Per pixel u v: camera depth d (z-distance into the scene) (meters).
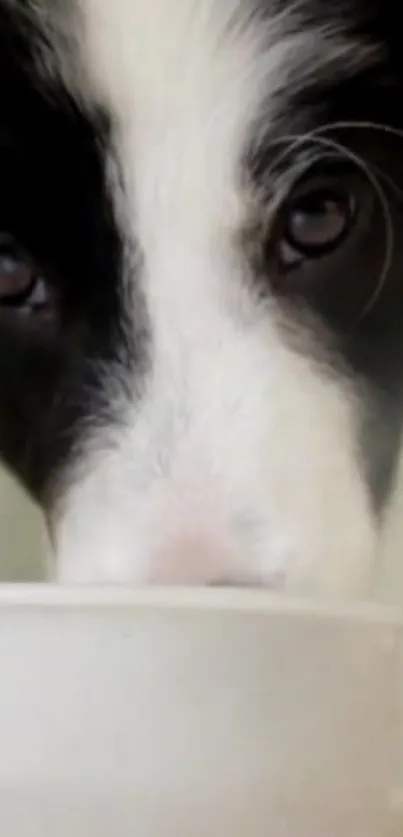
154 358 0.31
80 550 0.30
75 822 0.20
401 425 0.34
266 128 0.32
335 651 0.21
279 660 0.20
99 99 0.32
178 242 0.32
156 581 0.28
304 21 0.33
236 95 0.32
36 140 0.31
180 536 0.29
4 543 0.41
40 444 0.33
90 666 0.20
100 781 0.20
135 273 0.32
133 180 0.31
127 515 0.30
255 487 0.30
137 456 0.30
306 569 0.29
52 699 0.20
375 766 0.21
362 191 0.33
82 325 0.32
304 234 0.32
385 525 0.33
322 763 0.21
